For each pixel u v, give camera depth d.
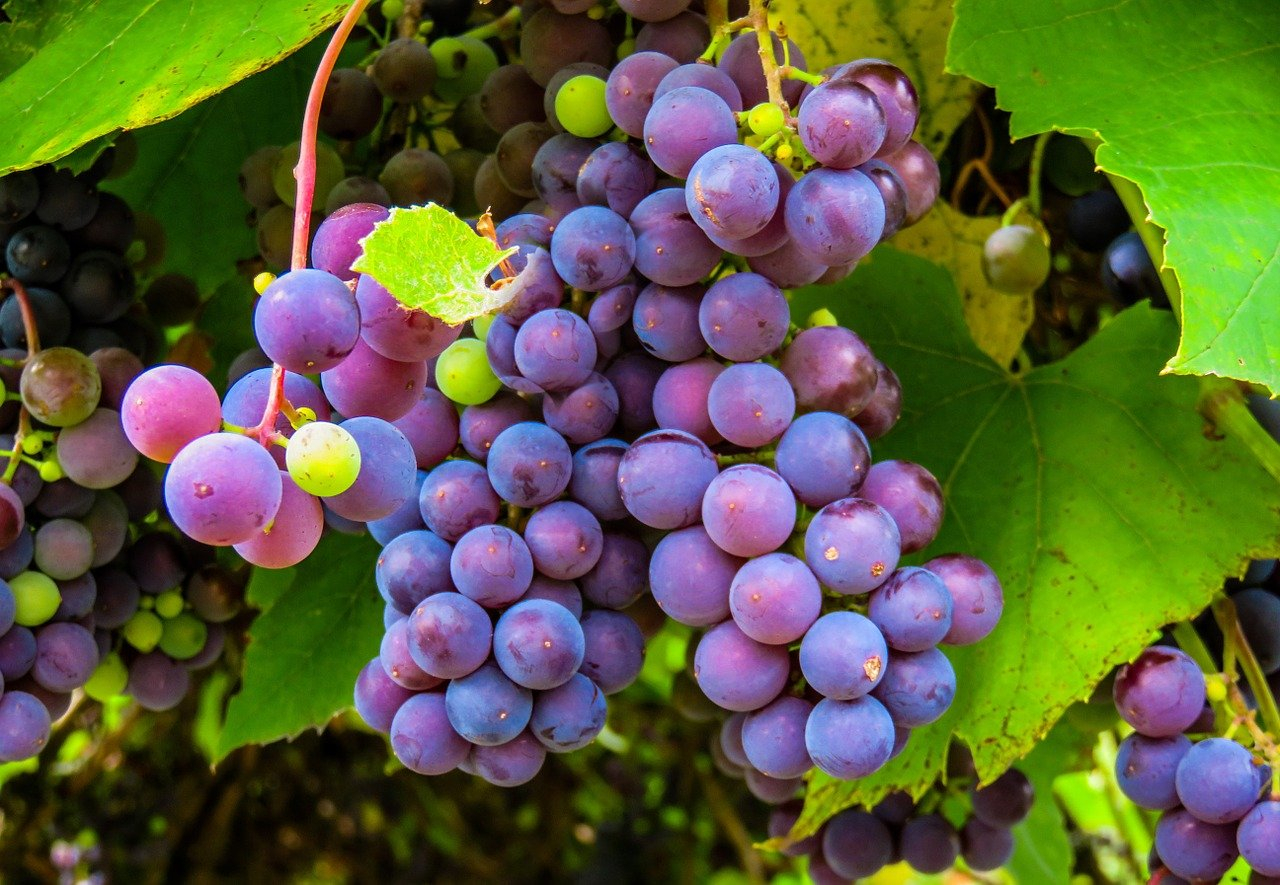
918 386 0.66
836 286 0.67
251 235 0.71
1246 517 0.62
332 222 0.51
